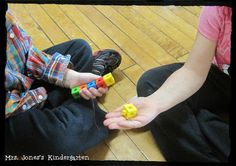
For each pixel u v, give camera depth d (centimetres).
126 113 104
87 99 113
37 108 109
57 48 130
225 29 96
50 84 119
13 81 105
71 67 122
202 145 101
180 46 147
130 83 132
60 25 160
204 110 111
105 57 134
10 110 100
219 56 108
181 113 108
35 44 150
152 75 121
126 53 145
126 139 114
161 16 162
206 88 114
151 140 114
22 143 101
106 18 163
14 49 108
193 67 103
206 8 98
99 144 113
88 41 151
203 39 99
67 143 102
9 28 106
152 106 104
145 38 152
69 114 107
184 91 104
